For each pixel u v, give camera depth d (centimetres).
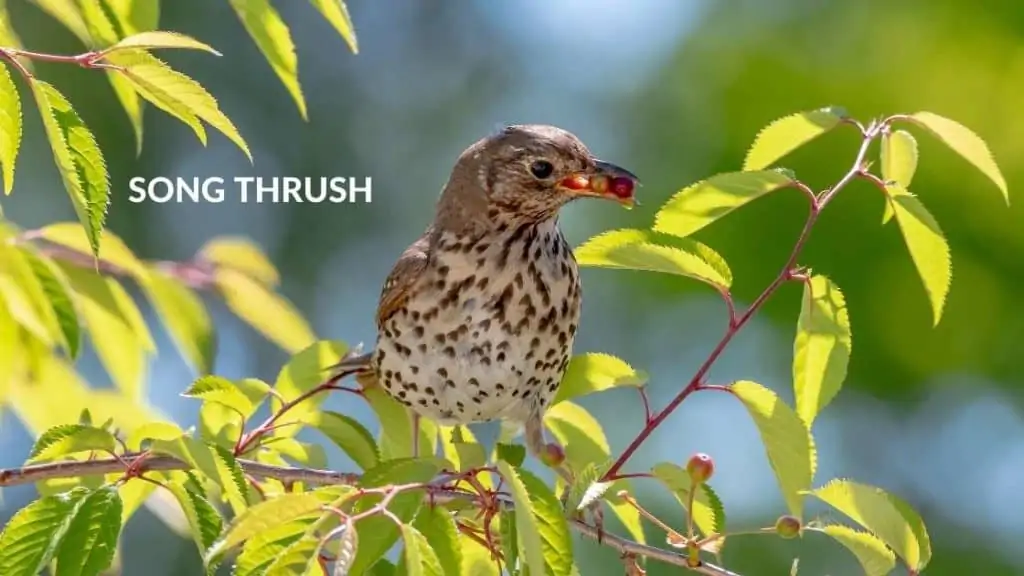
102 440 572
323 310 1486
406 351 758
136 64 530
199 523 528
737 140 1266
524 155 732
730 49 1322
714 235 1213
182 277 771
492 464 636
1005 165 1283
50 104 513
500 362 749
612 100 1413
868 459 1305
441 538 518
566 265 756
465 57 1571
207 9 1457
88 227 509
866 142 616
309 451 693
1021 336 1250
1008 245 1255
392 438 781
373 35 1571
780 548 1219
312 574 521
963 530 1293
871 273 1198
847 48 1313
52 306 688
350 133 1527
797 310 1191
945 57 1316
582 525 604
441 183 1538
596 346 1327
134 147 1402
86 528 514
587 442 709
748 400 598
